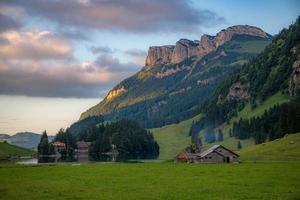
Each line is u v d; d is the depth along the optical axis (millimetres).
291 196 52750
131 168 100688
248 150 168000
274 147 156125
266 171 85250
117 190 60000
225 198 51844
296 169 88625
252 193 55500
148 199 51688
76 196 54844
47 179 76750
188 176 78812
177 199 51531
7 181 74125
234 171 87312
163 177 77312
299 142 155125
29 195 56375
